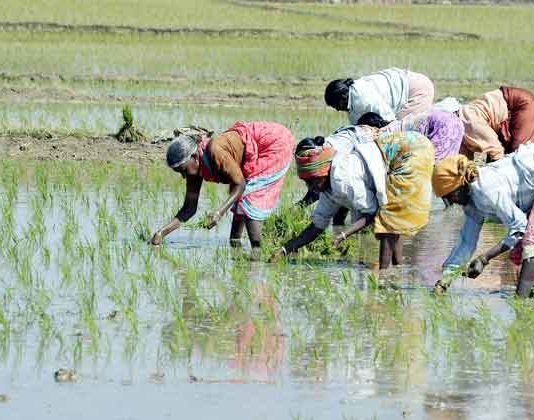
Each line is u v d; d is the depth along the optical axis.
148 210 30.36
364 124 27.62
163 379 17.39
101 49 68.06
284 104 53.97
